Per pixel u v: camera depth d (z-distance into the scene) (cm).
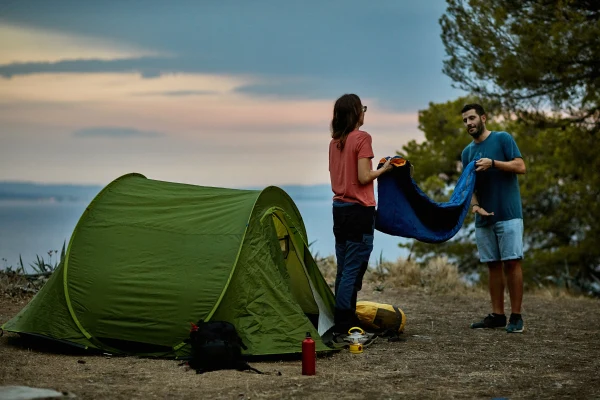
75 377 541
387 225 746
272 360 618
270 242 671
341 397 496
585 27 1310
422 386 532
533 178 1848
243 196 689
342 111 690
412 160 2194
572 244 1831
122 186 716
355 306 702
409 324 809
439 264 1197
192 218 671
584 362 620
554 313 907
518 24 1395
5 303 855
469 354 650
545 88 1422
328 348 636
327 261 1225
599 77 1351
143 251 652
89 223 678
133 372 564
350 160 683
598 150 1521
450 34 1490
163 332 621
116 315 630
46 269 1014
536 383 546
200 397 489
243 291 632
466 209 745
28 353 616
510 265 755
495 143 754
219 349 572
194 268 636
